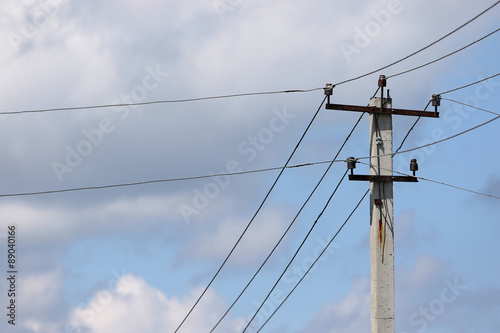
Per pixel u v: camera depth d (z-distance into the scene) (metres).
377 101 38.47
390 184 38.38
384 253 38.06
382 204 38.25
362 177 38.22
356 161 38.41
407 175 38.47
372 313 38.06
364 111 38.50
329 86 38.72
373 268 38.19
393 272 38.06
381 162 38.31
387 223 38.19
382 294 38.00
